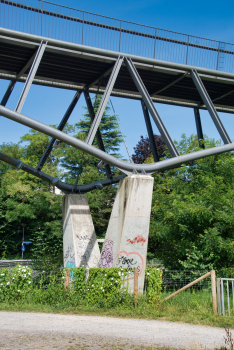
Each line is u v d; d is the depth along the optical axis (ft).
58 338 23.24
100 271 35.19
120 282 34.73
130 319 29.76
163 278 41.19
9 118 38.29
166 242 49.55
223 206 44.73
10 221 116.88
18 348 20.70
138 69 52.13
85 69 52.01
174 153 45.06
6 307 32.58
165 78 55.42
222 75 53.01
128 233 38.93
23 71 50.55
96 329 25.84
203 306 32.99
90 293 34.71
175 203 46.68
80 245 50.31
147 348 21.48
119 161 40.81
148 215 39.73
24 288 35.86
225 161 54.49
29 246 123.24
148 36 48.37
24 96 39.81
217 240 41.01
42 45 42.50
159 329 26.45
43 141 123.75
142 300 34.19
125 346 21.84
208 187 47.91
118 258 38.42
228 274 39.47
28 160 120.67
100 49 45.62
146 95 46.16
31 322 27.50
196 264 41.75
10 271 36.88
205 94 49.88
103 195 118.11
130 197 39.32
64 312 31.65
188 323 28.99
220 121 48.75
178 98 63.98
